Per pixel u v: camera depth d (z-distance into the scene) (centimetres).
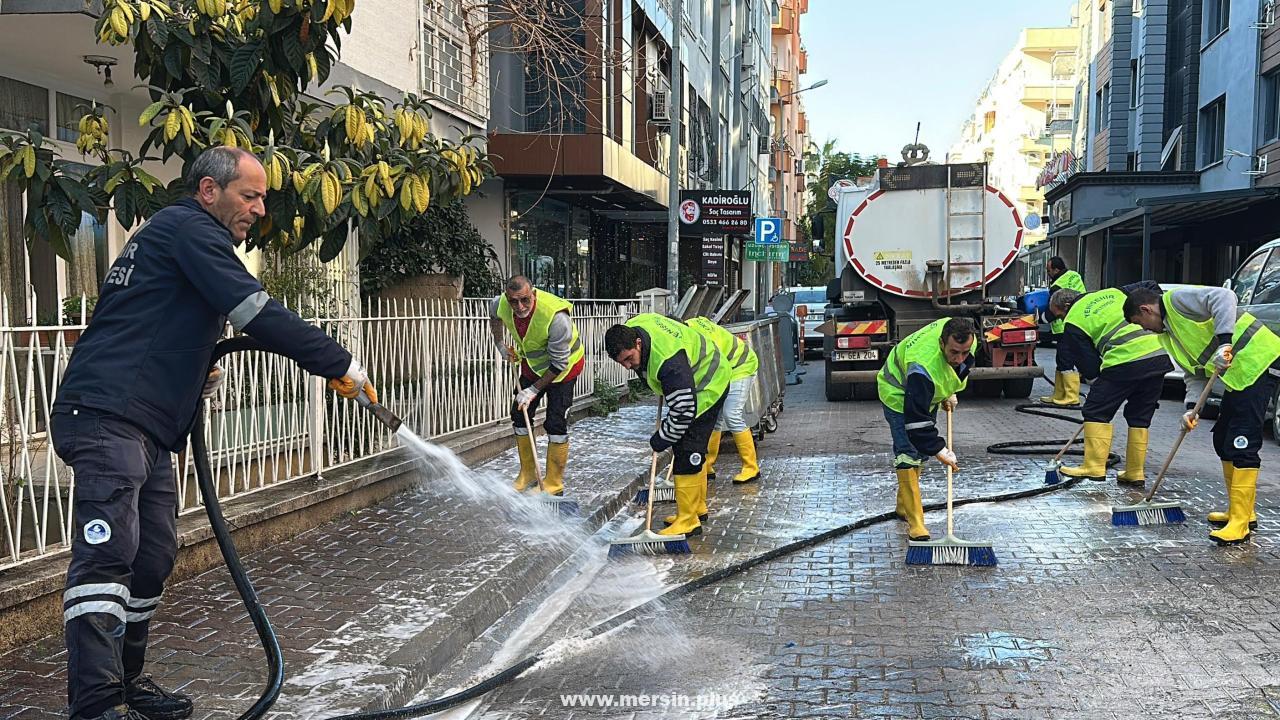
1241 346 625
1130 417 818
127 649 365
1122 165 3381
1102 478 830
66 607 322
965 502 766
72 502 386
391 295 1245
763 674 436
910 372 611
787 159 5662
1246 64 2316
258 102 610
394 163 624
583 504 758
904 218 1486
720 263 1978
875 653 457
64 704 378
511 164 1602
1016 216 1467
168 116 536
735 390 879
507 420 1020
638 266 2716
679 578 597
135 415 335
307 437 699
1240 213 2247
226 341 364
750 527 716
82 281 886
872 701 403
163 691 377
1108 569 584
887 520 727
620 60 1717
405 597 521
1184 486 812
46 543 491
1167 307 665
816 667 442
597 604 563
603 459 952
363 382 356
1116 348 798
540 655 463
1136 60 3259
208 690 397
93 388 332
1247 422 627
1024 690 410
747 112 3831
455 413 902
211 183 354
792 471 940
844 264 1511
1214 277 2508
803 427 1266
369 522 687
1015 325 1447
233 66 568
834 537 678
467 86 1391
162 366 340
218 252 338
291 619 485
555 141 1598
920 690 413
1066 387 1355
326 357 345
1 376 461
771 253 2355
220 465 594
